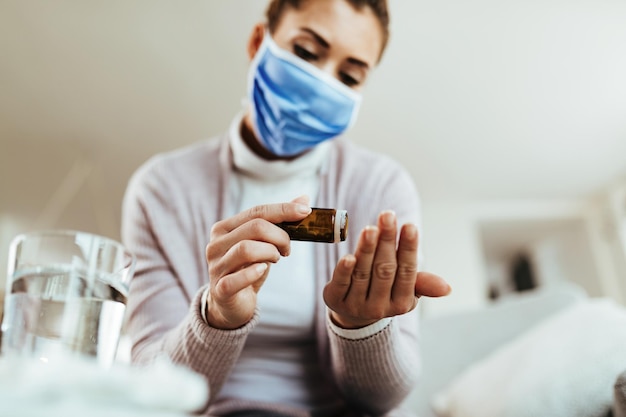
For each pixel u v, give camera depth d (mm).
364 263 558
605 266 4859
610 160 4223
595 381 961
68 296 441
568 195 4863
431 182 4586
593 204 4988
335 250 944
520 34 2895
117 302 484
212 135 3842
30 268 443
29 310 433
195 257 941
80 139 3906
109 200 4828
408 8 2744
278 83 1004
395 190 1030
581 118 3639
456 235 4934
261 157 1081
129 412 250
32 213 5055
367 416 861
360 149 1132
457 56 3059
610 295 4781
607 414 925
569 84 3285
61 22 2867
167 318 852
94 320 452
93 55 3098
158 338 819
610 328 1062
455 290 4758
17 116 3652
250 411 782
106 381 255
